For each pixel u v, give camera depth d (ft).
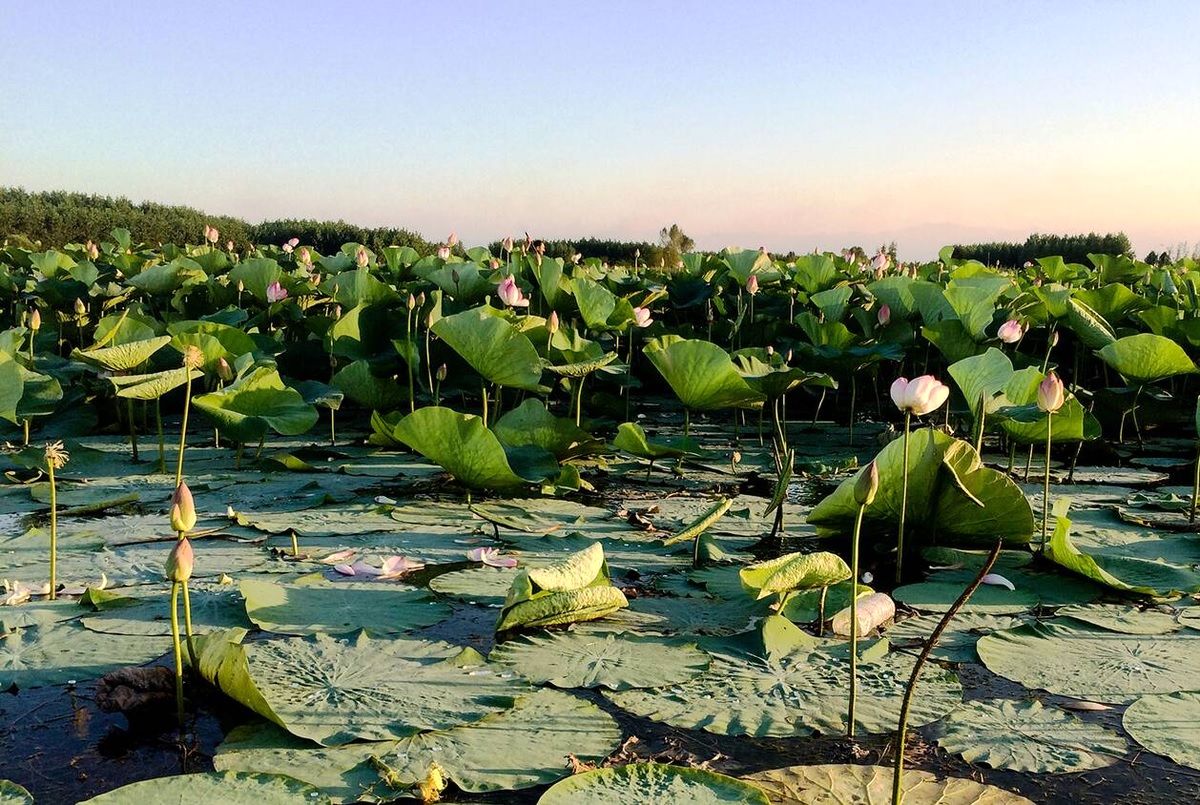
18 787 6.84
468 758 7.43
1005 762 7.65
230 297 30.07
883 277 34.63
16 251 38.63
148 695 8.27
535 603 10.10
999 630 10.53
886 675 9.33
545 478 16.51
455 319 17.98
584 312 23.30
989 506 12.76
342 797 6.82
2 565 12.23
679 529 14.92
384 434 19.16
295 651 9.35
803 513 16.05
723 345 31.86
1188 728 8.25
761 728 8.14
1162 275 34.94
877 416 28.63
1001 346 22.86
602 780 7.00
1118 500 17.26
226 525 14.43
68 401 23.22
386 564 12.23
